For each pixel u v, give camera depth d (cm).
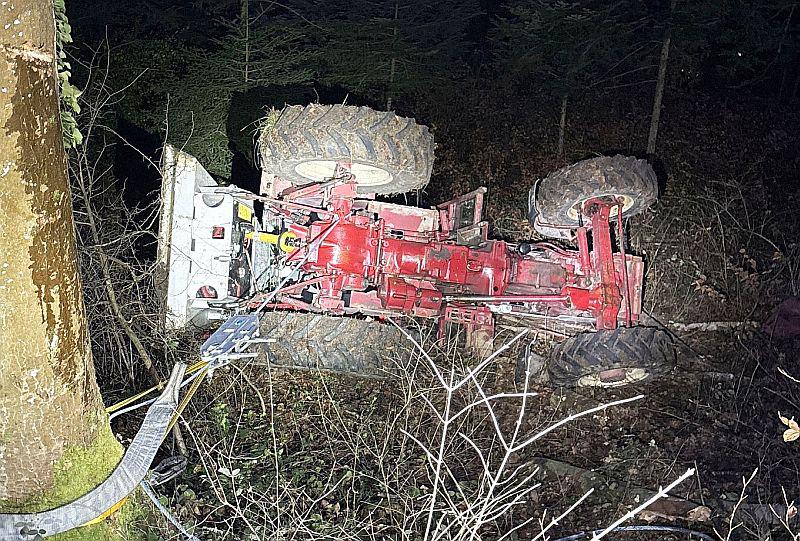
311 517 431
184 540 353
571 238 697
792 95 1371
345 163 584
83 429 290
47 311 268
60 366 276
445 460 549
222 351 283
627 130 1248
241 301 621
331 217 621
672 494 529
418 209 731
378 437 562
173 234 624
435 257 626
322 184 613
